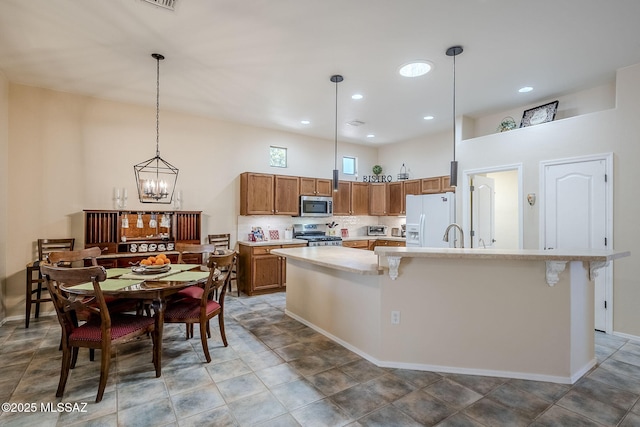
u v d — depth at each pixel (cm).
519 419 206
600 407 220
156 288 252
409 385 247
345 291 319
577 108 407
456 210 509
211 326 376
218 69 354
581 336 265
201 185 523
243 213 546
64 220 421
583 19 259
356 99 441
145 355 297
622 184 345
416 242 561
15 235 393
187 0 240
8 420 203
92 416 207
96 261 394
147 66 346
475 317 265
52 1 240
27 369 269
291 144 619
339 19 263
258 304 467
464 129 505
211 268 292
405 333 275
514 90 404
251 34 285
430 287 271
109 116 450
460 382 252
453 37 287
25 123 399
